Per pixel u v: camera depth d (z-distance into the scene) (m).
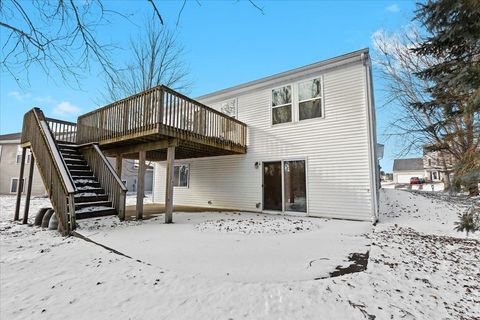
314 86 8.50
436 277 3.22
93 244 4.65
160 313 2.37
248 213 8.92
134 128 6.74
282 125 9.05
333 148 7.91
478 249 4.46
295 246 4.41
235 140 9.38
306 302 2.52
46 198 16.22
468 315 2.37
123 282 3.03
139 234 5.27
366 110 7.43
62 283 3.04
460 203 9.64
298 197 8.44
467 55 5.31
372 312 2.37
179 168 12.26
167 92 6.50
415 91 12.47
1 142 21.42
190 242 4.65
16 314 2.38
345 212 7.53
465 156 4.11
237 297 2.61
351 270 3.31
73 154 8.29
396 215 8.05
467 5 4.53
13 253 4.22
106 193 7.19
